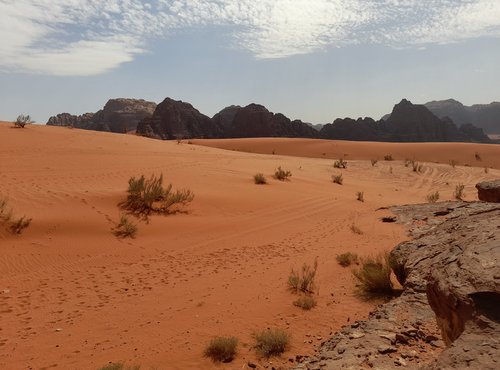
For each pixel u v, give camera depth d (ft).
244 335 21.72
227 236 43.39
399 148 207.00
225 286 29.66
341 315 23.79
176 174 67.31
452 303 12.18
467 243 15.40
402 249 26.94
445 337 13.23
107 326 23.27
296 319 23.53
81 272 32.04
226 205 54.39
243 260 36.14
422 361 14.94
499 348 9.66
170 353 19.97
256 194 61.93
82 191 49.65
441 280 13.42
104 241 38.40
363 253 37.50
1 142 71.87
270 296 27.45
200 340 21.31
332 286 29.09
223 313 24.80
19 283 29.40
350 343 17.06
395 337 16.99
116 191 51.13
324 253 38.24
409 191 89.35
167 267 33.94
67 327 23.16
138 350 20.38
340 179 89.45
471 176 114.32
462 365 9.45
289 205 59.00
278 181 76.02
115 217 43.78
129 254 36.47
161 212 47.78
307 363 16.55
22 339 21.66
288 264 34.86
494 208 25.30
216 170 77.36
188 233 43.32
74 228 39.65
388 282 26.91
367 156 194.29
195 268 33.81
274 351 19.65
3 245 34.60
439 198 78.89
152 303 26.63
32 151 69.15
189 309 25.57
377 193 81.51
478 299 11.51
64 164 62.90
